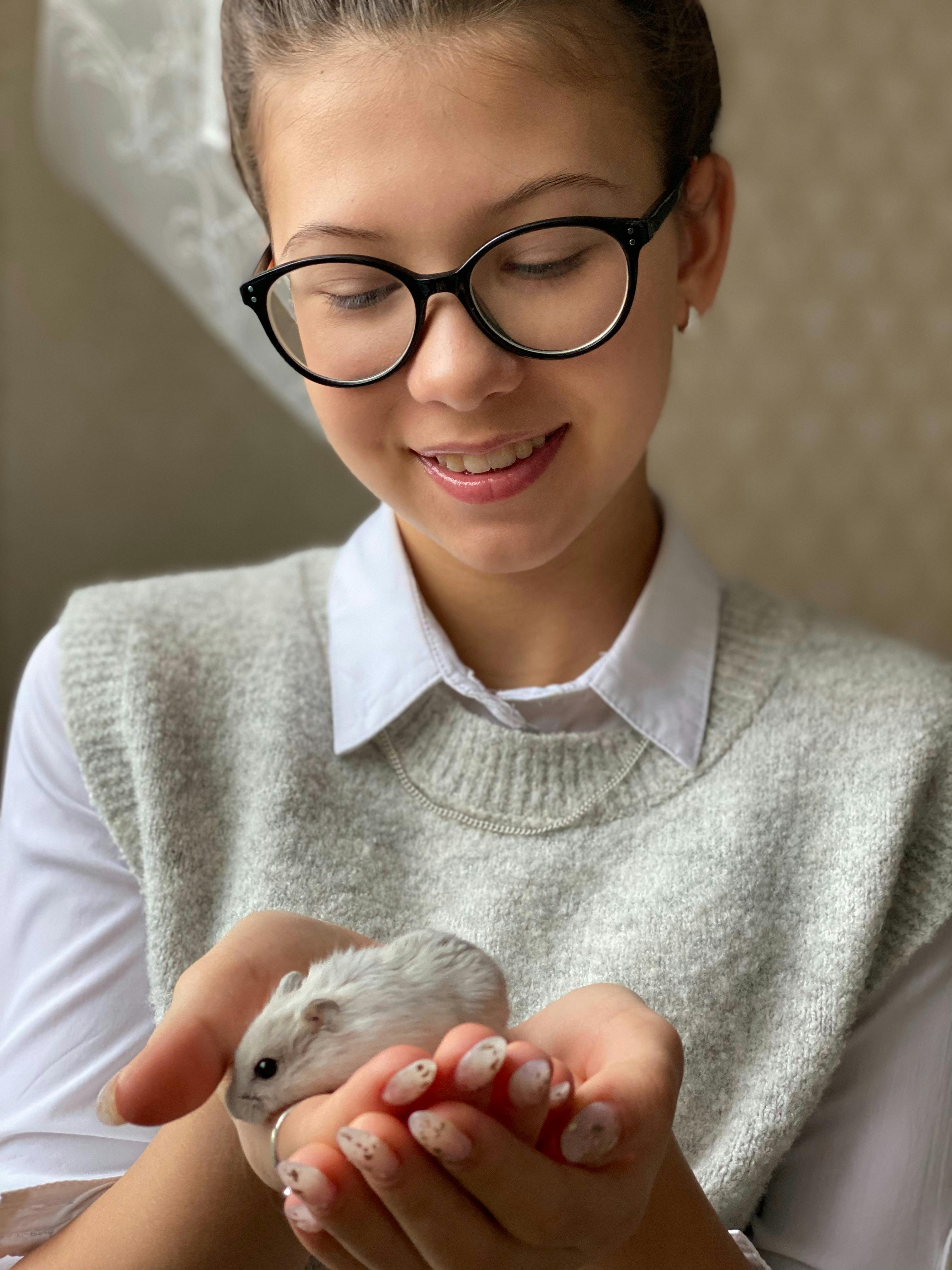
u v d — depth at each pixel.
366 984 0.32
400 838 0.48
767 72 1.05
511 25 0.38
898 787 0.48
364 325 0.41
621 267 0.41
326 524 1.09
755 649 0.52
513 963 0.45
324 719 0.50
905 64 1.05
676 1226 0.35
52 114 0.83
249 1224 0.36
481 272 0.40
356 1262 0.30
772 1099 0.44
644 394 0.43
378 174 0.39
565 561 0.49
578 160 0.40
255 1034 0.31
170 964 0.45
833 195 1.07
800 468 1.13
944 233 1.08
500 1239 0.28
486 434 0.41
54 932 0.48
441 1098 0.27
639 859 0.47
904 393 1.11
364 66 0.39
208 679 0.51
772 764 0.49
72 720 0.49
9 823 0.50
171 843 0.47
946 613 1.14
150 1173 0.37
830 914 0.47
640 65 0.42
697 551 0.55
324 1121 0.28
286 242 0.43
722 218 0.49
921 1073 0.47
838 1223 0.46
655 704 0.49
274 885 0.46
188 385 1.05
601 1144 0.28
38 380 1.03
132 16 0.79
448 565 0.50
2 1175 0.43
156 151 0.81
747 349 1.10
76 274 1.01
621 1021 0.33
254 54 0.42
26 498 1.04
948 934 0.48
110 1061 0.45
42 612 1.06
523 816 0.47
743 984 0.46
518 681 0.52
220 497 1.07
